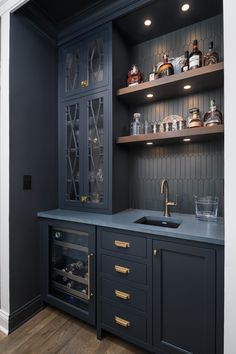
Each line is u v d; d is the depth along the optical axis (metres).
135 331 1.32
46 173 1.88
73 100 1.89
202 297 1.12
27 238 1.71
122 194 1.86
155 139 1.55
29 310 1.70
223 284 1.05
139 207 1.94
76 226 1.58
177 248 1.17
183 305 1.17
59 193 2.00
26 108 1.69
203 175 1.65
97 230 1.47
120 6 1.54
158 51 1.82
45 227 1.77
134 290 1.32
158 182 1.85
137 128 1.80
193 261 1.14
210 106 1.55
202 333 1.12
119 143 1.73
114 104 1.70
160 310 1.24
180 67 1.58
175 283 1.20
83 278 1.65
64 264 1.86
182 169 1.74
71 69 1.94
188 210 1.71
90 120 1.80
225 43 0.93
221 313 1.06
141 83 1.63
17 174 1.62
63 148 1.97
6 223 1.58
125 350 1.39
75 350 1.39
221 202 1.58
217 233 1.15
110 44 1.65
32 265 1.75
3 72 1.60
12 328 1.56
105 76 1.69
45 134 1.87
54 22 1.78
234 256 0.92
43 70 1.85
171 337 1.22
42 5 1.59
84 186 1.83
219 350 1.07
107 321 1.43
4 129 1.59
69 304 1.65
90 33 1.75
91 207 1.79
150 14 1.56
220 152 1.58
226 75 0.92
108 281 1.42
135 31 1.75
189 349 1.16
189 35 1.68
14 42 1.59
